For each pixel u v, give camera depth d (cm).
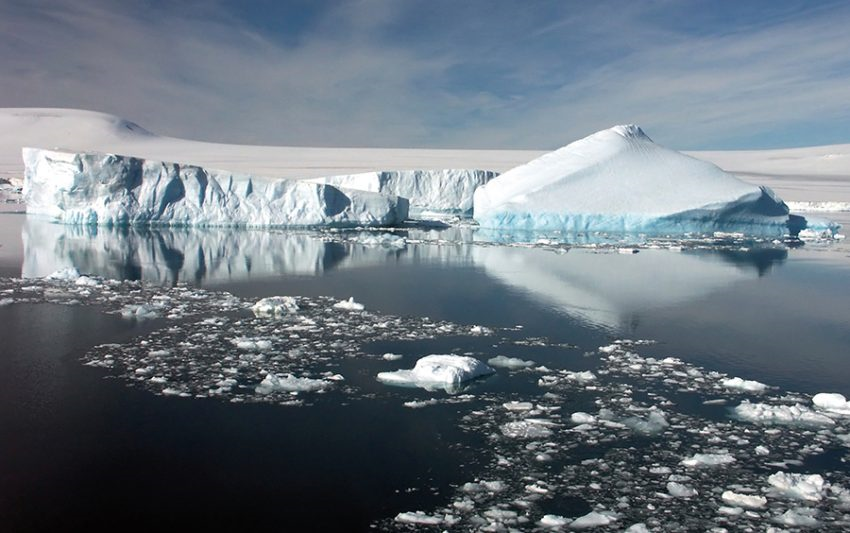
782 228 3775
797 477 784
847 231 4041
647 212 3631
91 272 2088
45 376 1103
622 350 1332
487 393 1071
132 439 883
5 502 731
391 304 1700
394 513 720
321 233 3375
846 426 952
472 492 761
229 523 698
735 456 855
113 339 1319
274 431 914
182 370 1145
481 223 3881
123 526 691
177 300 1684
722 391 1103
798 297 1886
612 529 685
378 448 869
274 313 1562
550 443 888
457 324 1507
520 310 1661
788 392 1103
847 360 1286
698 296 1886
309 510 724
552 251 2819
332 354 1257
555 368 1207
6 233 3017
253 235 3203
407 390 1077
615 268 2359
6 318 1470
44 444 864
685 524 695
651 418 972
